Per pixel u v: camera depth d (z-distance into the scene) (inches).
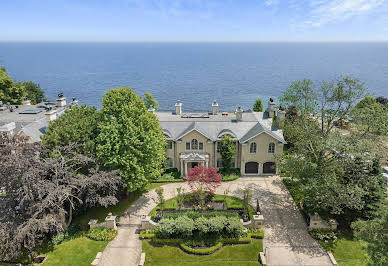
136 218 1445.6
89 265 1148.5
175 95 5925.2
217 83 7273.6
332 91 1588.3
